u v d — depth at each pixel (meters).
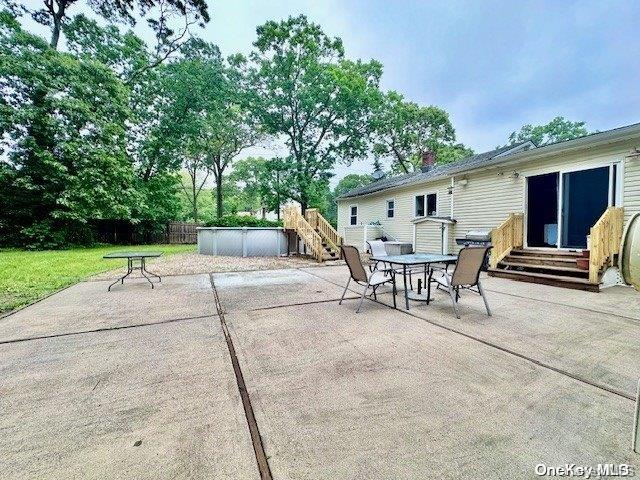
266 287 5.88
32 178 14.23
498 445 1.56
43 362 2.60
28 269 8.06
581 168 6.68
